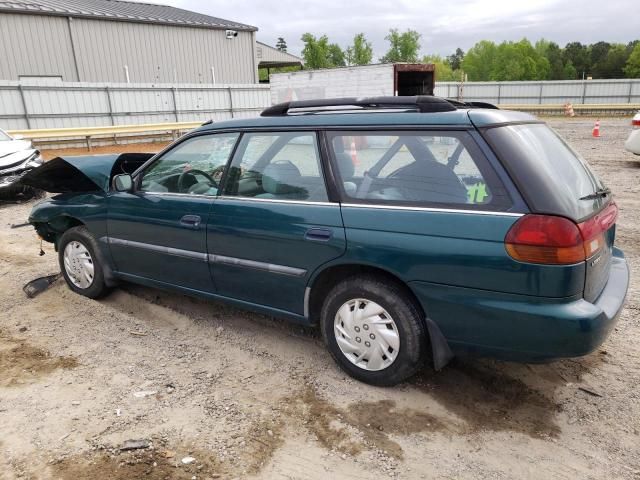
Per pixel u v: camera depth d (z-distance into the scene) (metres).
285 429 2.93
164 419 3.02
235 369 3.60
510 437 2.84
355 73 18.88
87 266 4.78
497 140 2.79
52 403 3.19
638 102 34.56
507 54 89.69
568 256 2.57
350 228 3.10
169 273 4.16
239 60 35.41
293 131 3.49
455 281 2.81
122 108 23.83
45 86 21.38
